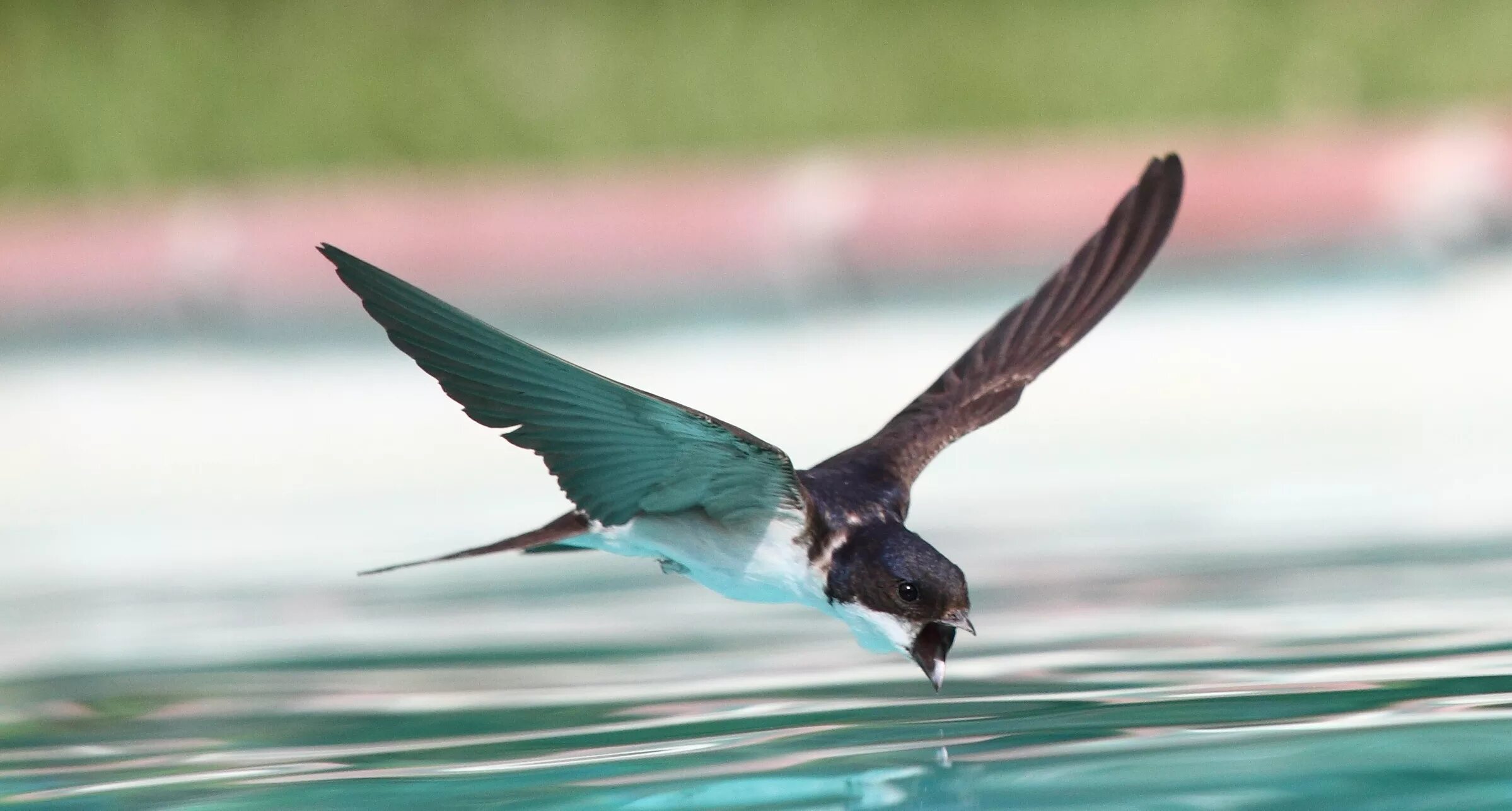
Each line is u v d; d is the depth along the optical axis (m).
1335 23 20.78
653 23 22.64
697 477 5.11
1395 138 16.19
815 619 7.50
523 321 16.98
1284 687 5.26
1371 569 7.71
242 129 21.23
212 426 15.07
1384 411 12.73
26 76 22.06
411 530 10.66
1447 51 20.16
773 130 20.42
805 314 16.66
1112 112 20.14
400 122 21.09
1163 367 14.59
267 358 16.98
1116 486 11.03
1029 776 4.21
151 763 5.13
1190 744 4.46
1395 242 15.78
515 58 21.94
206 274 17.05
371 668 6.67
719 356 16.59
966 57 21.19
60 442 14.95
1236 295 15.98
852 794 4.16
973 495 11.09
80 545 11.05
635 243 16.83
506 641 7.20
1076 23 21.67
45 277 17.28
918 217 16.52
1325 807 3.77
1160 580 7.79
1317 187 15.89
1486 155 15.71
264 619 8.09
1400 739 4.38
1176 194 6.62
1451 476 10.48
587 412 4.88
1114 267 6.59
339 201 18.17
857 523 5.39
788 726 5.17
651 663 6.51
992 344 6.52
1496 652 5.69
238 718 5.79
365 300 4.57
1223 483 10.85
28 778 5.00
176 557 10.25
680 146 20.36
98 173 20.88
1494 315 15.23
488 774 4.67
